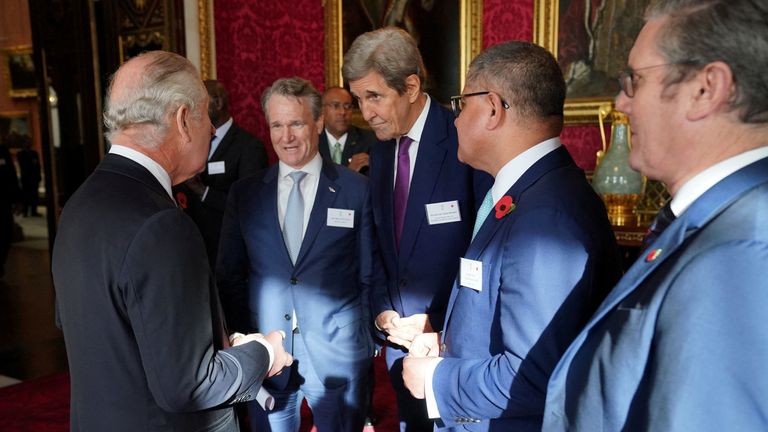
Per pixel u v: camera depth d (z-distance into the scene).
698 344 0.65
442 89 5.17
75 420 1.22
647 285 0.75
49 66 5.34
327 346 1.98
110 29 5.10
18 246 9.05
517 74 1.19
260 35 5.62
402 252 1.89
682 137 0.76
